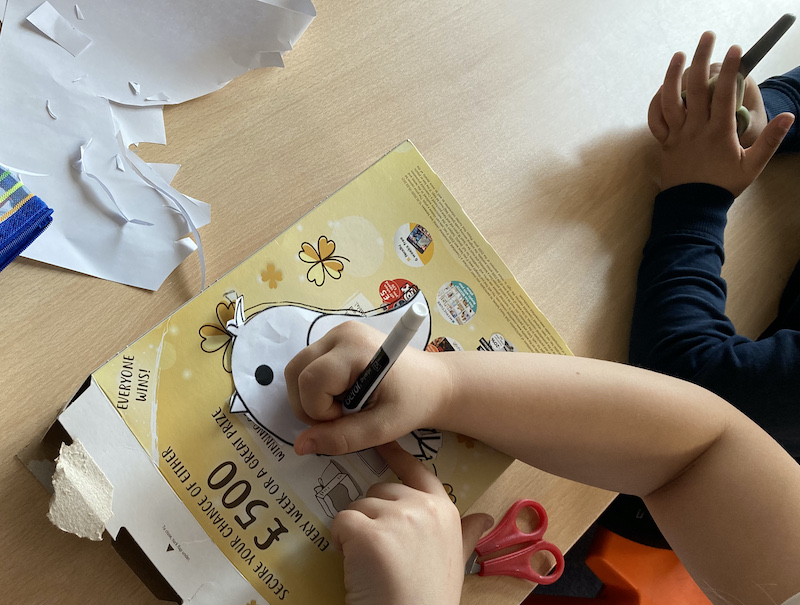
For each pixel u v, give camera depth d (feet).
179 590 1.20
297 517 1.30
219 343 1.31
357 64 1.64
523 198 1.72
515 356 1.49
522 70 1.78
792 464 1.55
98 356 1.36
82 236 1.38
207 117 1.51
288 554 1.27
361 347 1.29
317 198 1.57
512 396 1.43
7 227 1.23
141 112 1.45
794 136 1.97
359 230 1.46
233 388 1.30
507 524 1.52
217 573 1.22
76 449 1.17
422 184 1.53
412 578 1.22
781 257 1.94
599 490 1.62
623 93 1.87
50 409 1.31
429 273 1.50
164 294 1.42
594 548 2.26
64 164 1.37
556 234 1.73
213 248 1.48
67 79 1.37
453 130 1.69
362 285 1.44
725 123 1.74
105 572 1.26
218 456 1.27
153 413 1.24
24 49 1.34
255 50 1.51
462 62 1.73
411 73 1.68
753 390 1.70
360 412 1.30
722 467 1.52
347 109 1.62
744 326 1.88
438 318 1.49
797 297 1.94
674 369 1.72
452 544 1.31
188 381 1.28
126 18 1.39
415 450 1.43
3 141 1.33
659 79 1.91
